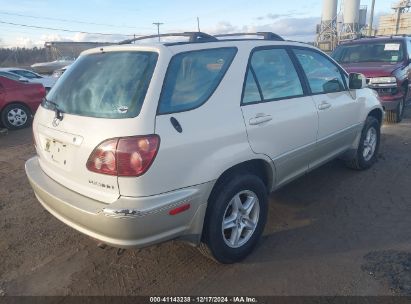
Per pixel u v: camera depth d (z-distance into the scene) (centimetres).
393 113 825
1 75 916
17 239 370
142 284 297
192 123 268
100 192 260
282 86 356
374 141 529
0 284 302
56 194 281
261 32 374
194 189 269
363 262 312
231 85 302
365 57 904
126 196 249
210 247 297
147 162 244
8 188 508
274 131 331
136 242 252
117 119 251
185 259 327
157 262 325
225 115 291
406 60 863
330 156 437
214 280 298
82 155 262
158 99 256
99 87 280
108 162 248
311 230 369
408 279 287
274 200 438
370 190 459
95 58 310
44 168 318
